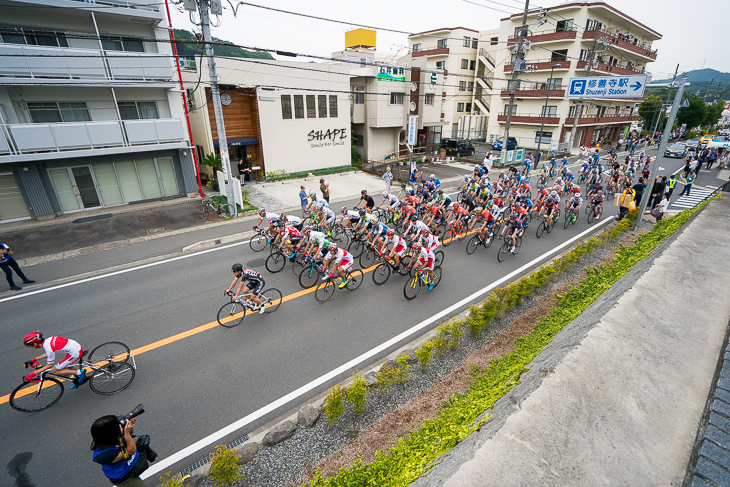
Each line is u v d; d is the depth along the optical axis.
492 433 3.57
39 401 6.36
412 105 30.12
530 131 41.16
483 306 8.54
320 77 23.61
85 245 13.08
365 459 5.20
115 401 6.41
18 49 13.17
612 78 15.29
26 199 14.91
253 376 7.03
